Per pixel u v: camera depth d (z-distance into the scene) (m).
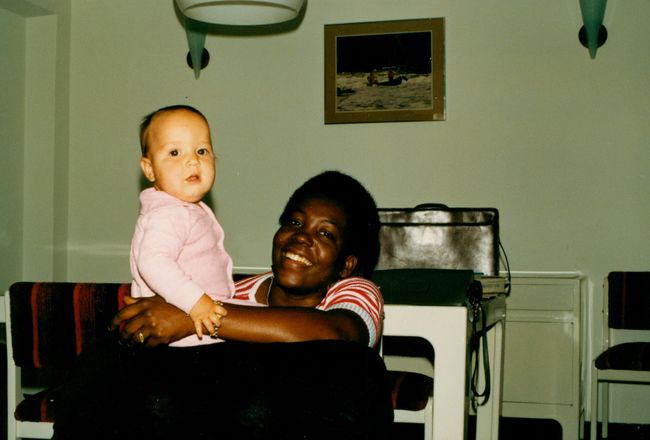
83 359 0.93
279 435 0.79
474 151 3.66
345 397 0.79
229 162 3.92
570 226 3.56
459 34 3.69
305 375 0.79
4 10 3.88
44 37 4.03
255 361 0.80
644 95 3.50
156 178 1.25
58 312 1.56
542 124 3.60
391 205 3.74
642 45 3.50
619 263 3.52
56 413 0.91
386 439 0.83
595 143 3.54
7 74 3.91
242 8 2.78
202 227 1.21
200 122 1.27
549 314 2.98
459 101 3.68
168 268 1.06
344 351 0.80
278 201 3.86
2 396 3.08
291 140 3.86
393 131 3.75
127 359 0.84
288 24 3.88
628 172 3.51
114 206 4.06
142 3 4.06
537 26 3.61
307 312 0.99
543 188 3.59
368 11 3.79
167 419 0.80
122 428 0.82
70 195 4.12
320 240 1.22
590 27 3.45
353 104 3.78
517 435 3.35
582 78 3.56
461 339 1.45
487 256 2.63
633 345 2.85
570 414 2.94
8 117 3.92
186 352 0.81
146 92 4.04
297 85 3.86
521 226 3.61
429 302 1.61
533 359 2.99
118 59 4.07
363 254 1.32
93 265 4.08
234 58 3.94
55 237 4.01
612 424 3.55
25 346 1.61
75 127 4.11
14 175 3.97
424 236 2.68
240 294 1.35
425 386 1.79
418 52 3.71
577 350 2.94
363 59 3.77
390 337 2.63
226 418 0.79
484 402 2.23
